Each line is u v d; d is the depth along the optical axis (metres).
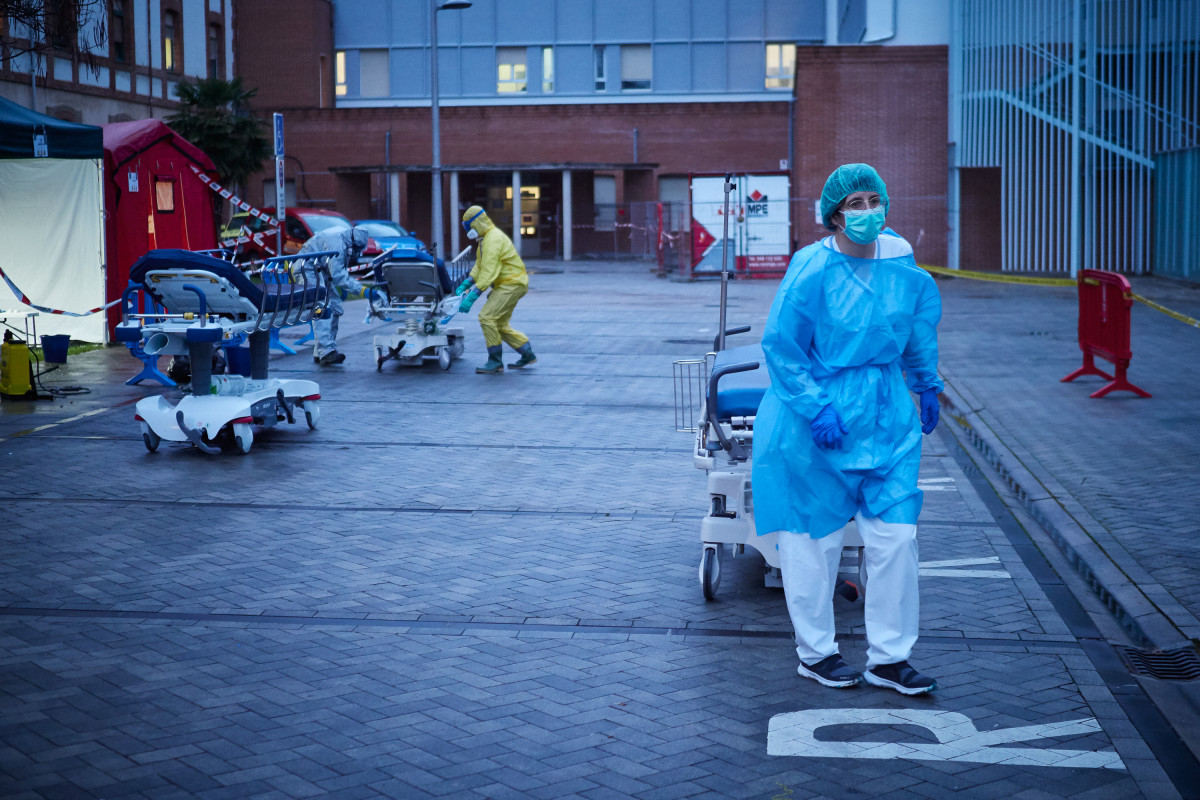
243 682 4.81
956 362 14.56
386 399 12.13
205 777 3.95
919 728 4.41
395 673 4.92
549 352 15.81
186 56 35.03
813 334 4.77
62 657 5.07
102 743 4.21
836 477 4.72
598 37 48.84
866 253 4.76
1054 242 29.08
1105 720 4.50
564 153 45.44
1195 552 6.70
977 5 29.97
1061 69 27.77
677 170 45.22
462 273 17.03
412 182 46.00
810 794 3.88
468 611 5.73
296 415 11.20
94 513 7.57
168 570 6.36
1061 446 9.65
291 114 45.75
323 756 4.12
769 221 30.91
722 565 6.55
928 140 31.88
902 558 4.70
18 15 13.25
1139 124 26.83
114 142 16.67
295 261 10.99
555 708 4.57
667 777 3.99
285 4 47.19
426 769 4.02
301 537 7.05
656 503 7.91
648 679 4.88
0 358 12.01
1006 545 7.00
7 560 6.52
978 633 5.48
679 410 11.47
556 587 6.11
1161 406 11.38
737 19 48.38
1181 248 25.72
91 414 11.19
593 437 10.18
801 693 4.75
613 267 38.94
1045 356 14.96
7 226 16.02
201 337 9.28
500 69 49.47
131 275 9.62
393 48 49.53
